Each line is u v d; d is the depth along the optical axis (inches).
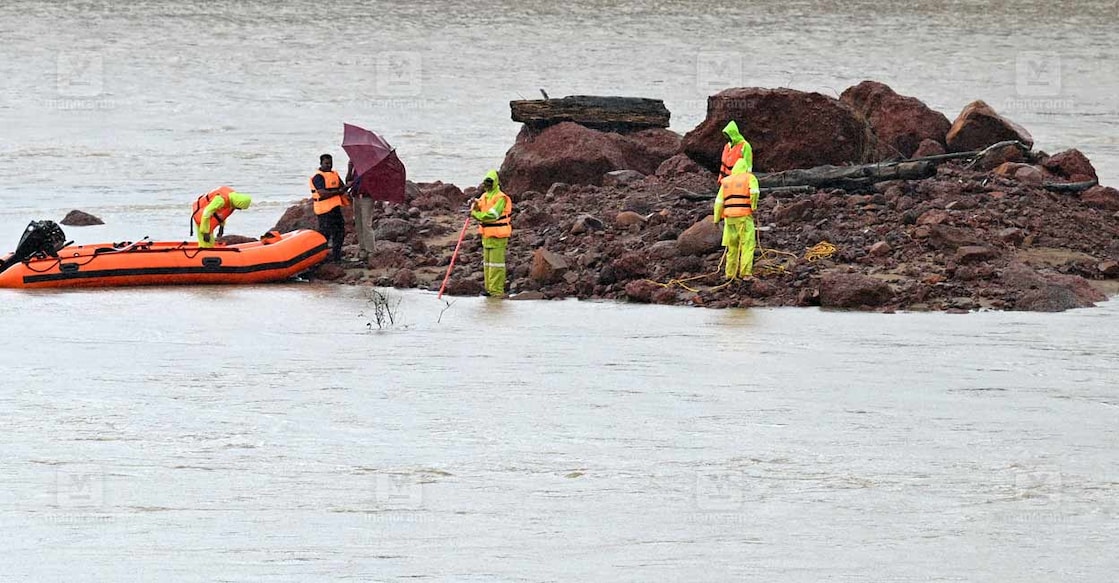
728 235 3299.7
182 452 2166.6
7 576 1700.3
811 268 3363.7
